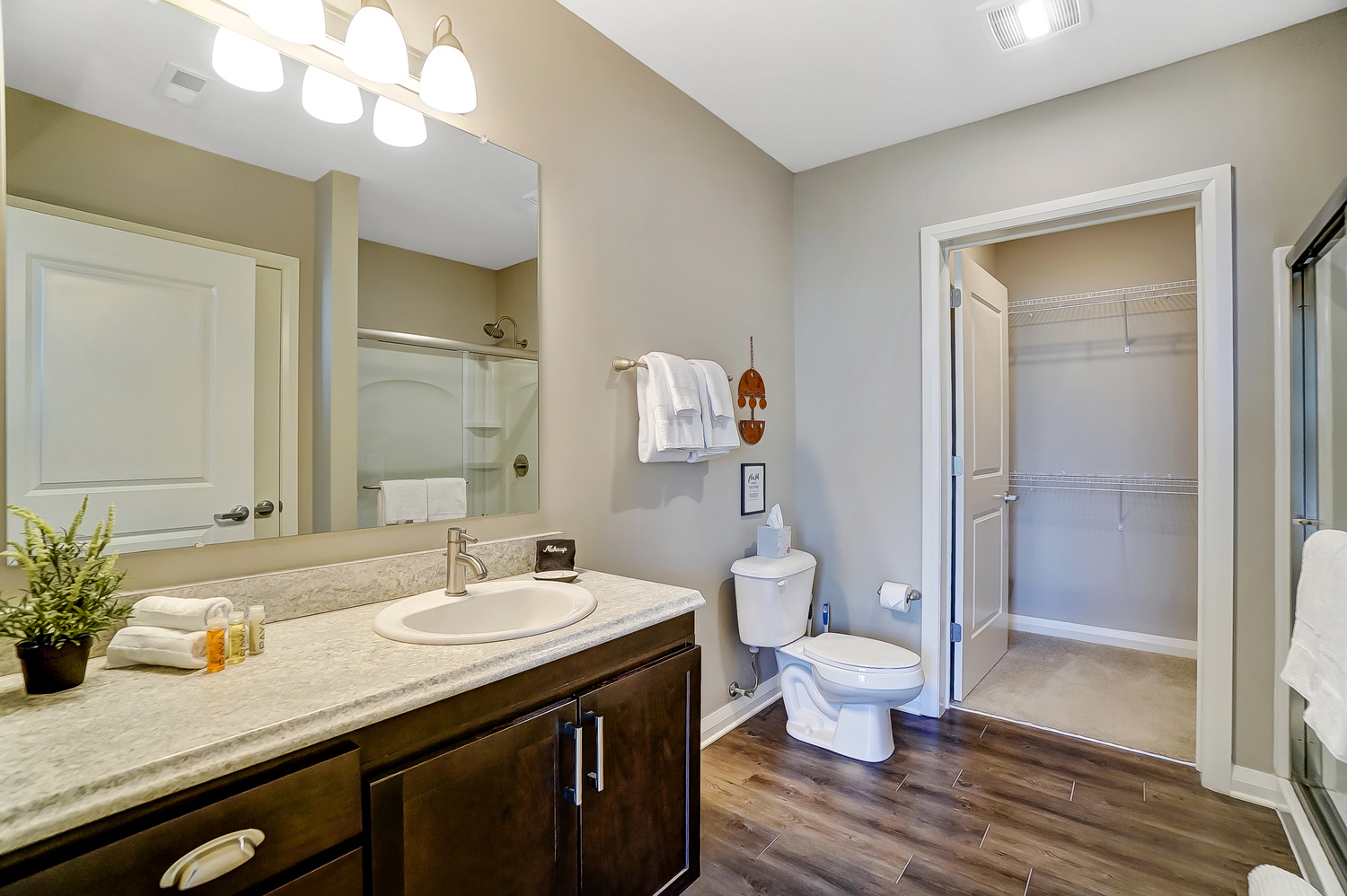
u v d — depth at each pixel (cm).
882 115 247
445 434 158
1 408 98
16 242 100
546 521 182
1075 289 364
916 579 265
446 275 159
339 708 85
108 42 109
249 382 125
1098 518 358
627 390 209
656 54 210
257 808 75
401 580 144
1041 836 179
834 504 288
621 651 132
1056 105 234
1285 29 194
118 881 65
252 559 125
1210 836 178
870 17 190
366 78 141
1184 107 209
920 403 263
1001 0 182
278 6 115
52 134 103
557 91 186
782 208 293
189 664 96
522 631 116
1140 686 290
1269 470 195
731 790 205
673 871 146
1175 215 334
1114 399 353
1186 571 333
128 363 110
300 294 133
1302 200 191
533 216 179
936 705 259
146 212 113
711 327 247
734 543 258
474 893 102
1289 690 189
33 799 61
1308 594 146
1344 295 153
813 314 296
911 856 171
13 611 88
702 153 242
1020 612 385
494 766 104
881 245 274
